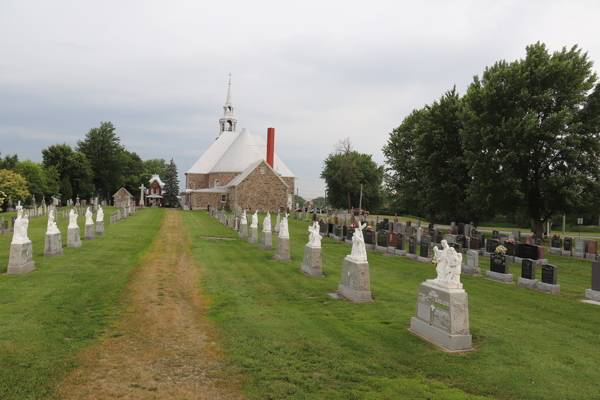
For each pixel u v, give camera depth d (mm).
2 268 15727
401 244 24125
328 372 7488
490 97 31578
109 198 103938
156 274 16250
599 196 29844
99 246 22688
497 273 17703
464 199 38094
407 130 47312
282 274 16859
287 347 8688
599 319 11656
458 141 39531
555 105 30500
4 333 8828
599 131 29469
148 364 7703
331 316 11047
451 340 8695
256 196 71000
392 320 10727
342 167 85562
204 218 52312
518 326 10672
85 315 10453
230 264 19031
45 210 47094
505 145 31375
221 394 6613
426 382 7188
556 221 69500
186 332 9625
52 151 82562
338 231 31859
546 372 7758
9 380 6785
